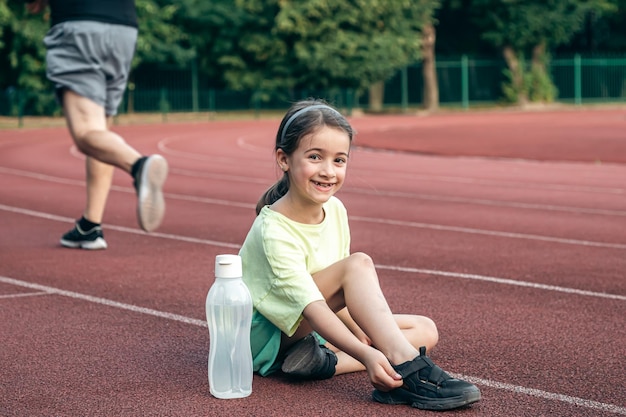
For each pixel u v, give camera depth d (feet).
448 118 131.85
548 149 73.41
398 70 154.61
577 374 15.15
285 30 131.64
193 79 137.90
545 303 20.83
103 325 18.72
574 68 164.25
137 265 25.67
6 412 13.28
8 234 31.71
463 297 21.45
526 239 30.73
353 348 13.34
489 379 14.85
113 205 39.91
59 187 47.14
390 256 27.32
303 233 14.23
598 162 62.59
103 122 26.81
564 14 150.92
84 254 27.58
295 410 13.29
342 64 132.87
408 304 20.66
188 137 91.86
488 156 68.23
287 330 13.94
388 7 135.03
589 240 30.50
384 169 58.29
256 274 14.32
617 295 21.75
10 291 22.17
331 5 131.03
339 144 13.93
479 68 158.30
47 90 122.42
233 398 13.87
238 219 35.58
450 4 153.79
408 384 13.30
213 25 136.56
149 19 127.44
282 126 14.25
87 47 26.58
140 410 13.34
